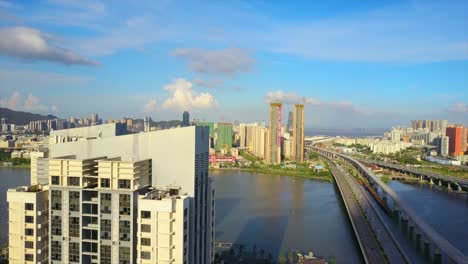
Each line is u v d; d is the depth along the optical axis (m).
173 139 127.75
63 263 122.31
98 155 135.50
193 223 127.38
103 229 119.62
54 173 121.69
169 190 124.00
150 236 115.19
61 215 121.56
